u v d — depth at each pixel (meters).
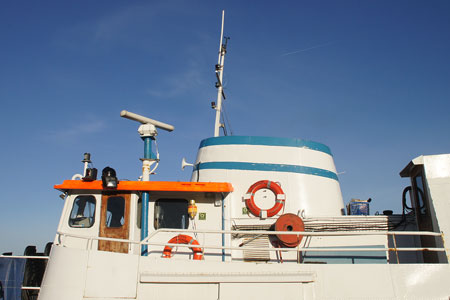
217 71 15.37
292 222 10.76
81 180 10.73
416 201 10.84
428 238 10.12
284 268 9.04
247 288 8.88
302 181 12.38
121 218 10.59
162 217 10.90
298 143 12.89
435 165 9.79
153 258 9.04
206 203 11.04
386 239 10.87
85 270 8.98
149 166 11.61
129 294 8.84
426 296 8.89
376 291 8.94
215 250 10.70
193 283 8.92
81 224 10.71
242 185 12.21
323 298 8.89
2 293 12.52
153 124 12.14
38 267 12.18
